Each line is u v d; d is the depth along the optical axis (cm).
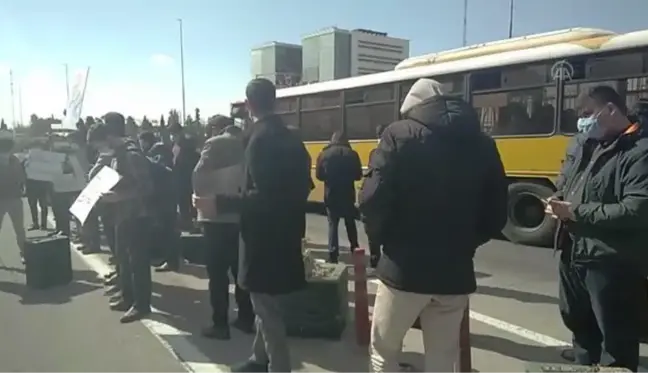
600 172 316
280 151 338
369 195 263
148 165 535
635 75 775
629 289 317
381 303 279
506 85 920
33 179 898
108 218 610
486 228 273
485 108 950
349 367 422
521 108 902
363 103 1185
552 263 785
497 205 269
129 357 444
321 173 751
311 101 1323
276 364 352
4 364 430
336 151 741
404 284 261
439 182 255
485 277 709
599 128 321
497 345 470
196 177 455
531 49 896
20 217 762
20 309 572
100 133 608
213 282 477
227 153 445
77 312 561
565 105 847
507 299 607
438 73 1013
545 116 871
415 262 259
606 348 325
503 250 880
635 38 773
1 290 646
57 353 453
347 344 468
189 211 1011
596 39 829
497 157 269
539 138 877
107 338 487
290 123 1392
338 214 750
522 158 901
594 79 817
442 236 258
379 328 281
